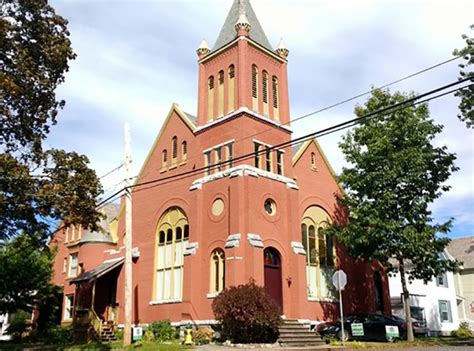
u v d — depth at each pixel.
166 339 25.31
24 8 19.88
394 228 25.55
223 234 25.61
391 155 26.45
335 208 32.56
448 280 45.12
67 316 36.41
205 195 27.59
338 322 26.88
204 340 23.00
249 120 27.30
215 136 28.48
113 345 22.50
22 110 19.67
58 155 19.83
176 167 30.97
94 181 20.38
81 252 36.09
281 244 26.64
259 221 25.70
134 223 33.22
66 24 21.23
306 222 30.27
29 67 19.34
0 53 18.84
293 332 23.78
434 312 42.44
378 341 25.58
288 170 28.75
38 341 31.30
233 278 23.61
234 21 30.56
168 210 30.69
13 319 37.44
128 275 22.36
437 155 26.44
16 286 32.94
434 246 25.78
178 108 32.31
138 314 30.11
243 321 21.30
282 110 29.91
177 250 29.22
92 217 20.27
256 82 28.84
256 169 26.52
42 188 18.80
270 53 30.16
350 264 32.25
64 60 20.83
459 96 25.20
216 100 29.42
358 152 28.00
